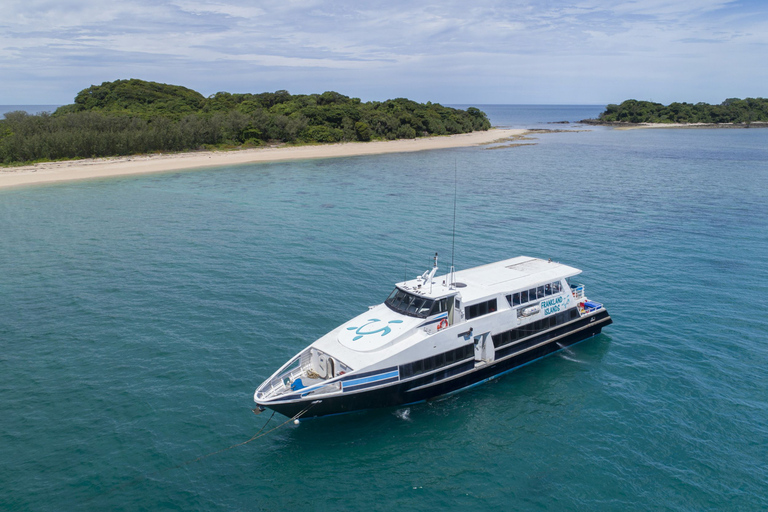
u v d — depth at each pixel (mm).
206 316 30500
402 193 71375
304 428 20688
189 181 82125
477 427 20906
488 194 70312
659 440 19766
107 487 17188
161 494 16969
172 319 30109
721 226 50875
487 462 18766
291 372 21953
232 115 130875
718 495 16891
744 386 23266
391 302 24453
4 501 16438
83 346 26875
